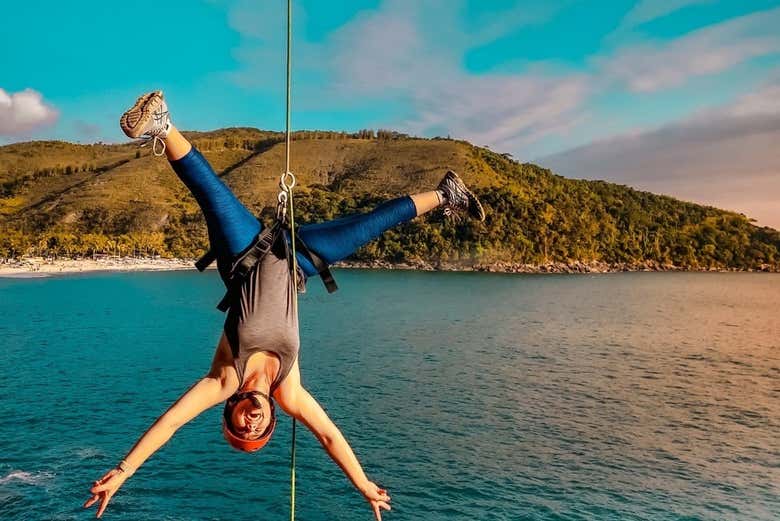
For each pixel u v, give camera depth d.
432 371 61.66
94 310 111.19
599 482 34.22
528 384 56.81
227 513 29.50
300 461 35.91
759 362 70.62
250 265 4.10
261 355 3.99
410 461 36.41
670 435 42.72
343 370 61.16
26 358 65.56
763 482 34.69
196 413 3.89
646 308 132.12
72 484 32.22
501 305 130.25
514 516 29.83
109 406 47.06
